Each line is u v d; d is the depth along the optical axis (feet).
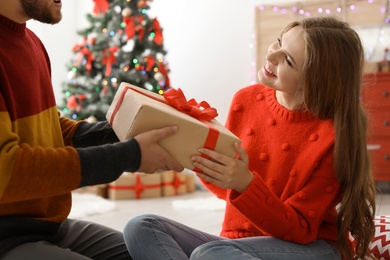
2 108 3.55
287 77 4.61
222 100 16.58
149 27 14.74
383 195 13.79
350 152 4.49
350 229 4.65
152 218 4.52
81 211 10.86
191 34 16.94
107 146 3.66
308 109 4.66
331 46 4.53
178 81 17.17
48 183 3.44
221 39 16.56
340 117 4.52
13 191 3.41
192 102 4.72
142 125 3.89
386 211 10.73
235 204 4.25
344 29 4.72
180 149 4.02
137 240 4.36
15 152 3.40
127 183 13.38
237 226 4.87
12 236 3.89
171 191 14.19
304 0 15.51
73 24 17.93
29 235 3.97
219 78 16.60
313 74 4.53
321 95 4.57
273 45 4.94
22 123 3.88
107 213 11.15
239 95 5.28
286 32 4.79
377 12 14.93
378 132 14.05
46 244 3.94
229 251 4.07
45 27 16.75
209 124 4.25
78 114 14.21
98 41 14.52
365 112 4.85
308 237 4.41
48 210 4.18
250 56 16.17
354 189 4.48
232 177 4.12
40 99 4.17
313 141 4.64
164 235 4.42
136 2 14.67
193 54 16.93
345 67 4.57
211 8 16.65
